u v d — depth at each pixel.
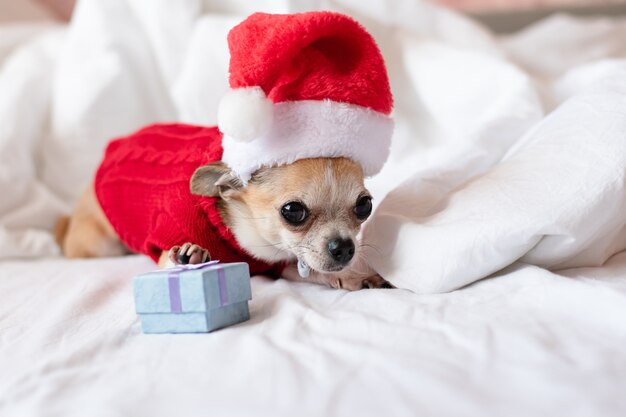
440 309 0.41
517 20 1.20
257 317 0.43
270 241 0.50
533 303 0.40
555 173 0.45
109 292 0.50
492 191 0.46
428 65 0.70
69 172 0.76
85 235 0.65
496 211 0.44
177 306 0.41
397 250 0.47
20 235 0.68
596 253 0.46
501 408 0.31
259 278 0.54
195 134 0.58
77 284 0.52
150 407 0.33
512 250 0.44
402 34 0.73
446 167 0.54
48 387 0.35
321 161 0.47
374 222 0.50
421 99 0.70
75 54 0.80
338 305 0.44
